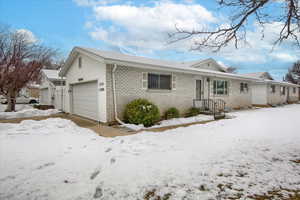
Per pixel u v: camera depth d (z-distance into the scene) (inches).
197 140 193.0
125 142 178.4
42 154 147.9
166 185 98.7
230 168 120.0
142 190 94.3
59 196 89.6
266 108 606.9
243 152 152.8
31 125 259.3
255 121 325.7
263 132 232.7
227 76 474.3
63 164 127.0
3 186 98.3
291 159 137.3
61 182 102.8
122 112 303.1
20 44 438.3
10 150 157.5
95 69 317.1
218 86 481.7
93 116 332.2
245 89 581.6
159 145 171.3
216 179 105.3
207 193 91.6
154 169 116.3
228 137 207.0
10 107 442.0
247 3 137.0
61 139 198.4
